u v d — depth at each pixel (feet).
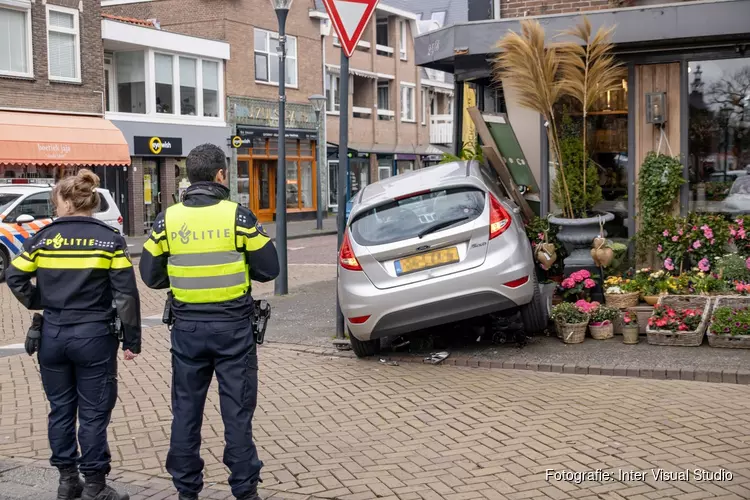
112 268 14.99
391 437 18.40
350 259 24.72
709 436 17.49
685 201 31.30
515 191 31.63
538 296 25.84
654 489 14.76
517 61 29.96
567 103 32.86
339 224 29.01
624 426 18.39
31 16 78.13
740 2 27.99
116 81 95.25
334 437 18.60
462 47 32.58
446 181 25.35
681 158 31.14
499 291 23.97
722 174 31.01
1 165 76.43
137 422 20.42
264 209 112.57
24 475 16.78
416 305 24.07
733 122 30.68
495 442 17.70
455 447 17.51
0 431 19.99
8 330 35.91
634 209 31.76
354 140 135.74
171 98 97.14
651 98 30.86
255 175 110.42
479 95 37.96
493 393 21.70
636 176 31.71
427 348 27.45
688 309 26.35
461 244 24.21
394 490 15.19
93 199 15.40
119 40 88.43
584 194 31.22
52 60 80.79
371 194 26.30
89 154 80.53
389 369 25.14
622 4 33.73
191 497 14.34
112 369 15.25
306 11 119.03
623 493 14.62
